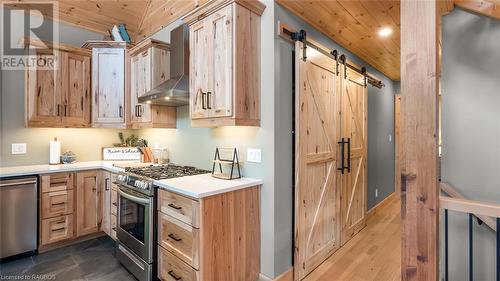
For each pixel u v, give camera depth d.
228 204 1.94
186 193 1.84
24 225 2.65
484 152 1.70
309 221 2.43
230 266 1.95
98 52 3.28
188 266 1.85
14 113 3.05
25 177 2.69
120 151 3.70
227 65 2.01
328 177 2.75
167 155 3.33
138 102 2.98
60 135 3.38
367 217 3.78
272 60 2.10
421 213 1.21
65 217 2.92
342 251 2.87
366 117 3.65
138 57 3.19
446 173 1.82
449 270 1.82
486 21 1.68
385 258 2.70
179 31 2.69
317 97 2.55
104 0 3.31
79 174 3.03
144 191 2.25
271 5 2.11
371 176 4.04
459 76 1.78
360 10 2.36
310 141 2.44
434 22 1.18
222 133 2.55
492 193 1.67
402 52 1.25
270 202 2.12
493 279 1.68
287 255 2.25
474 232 1.74
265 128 2.15
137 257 2.29
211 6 2.11
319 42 2.72
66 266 2.53
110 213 3.06
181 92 2.40
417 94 1.21
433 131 1.18
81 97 3.24
